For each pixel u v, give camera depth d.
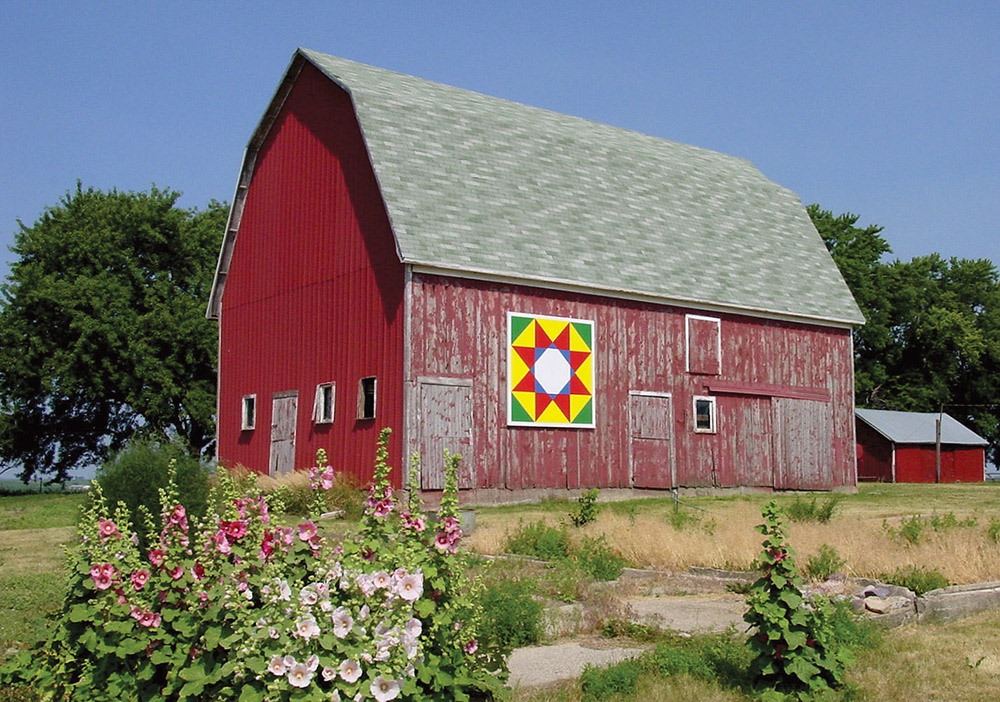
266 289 31.81
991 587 13.05
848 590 12.92
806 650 8.79
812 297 34.50
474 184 28.55
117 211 47.75
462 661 7.80
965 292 68.31
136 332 45.16
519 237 27.91
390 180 26.72
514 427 26.64
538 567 15.17
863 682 9.12
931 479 52.69
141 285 46.94
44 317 45.00
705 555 15.53
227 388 33.53
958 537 15.96
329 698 6.82
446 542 7.99
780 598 8.84
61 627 8.45
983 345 64.75
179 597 7.89
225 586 7.49
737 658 9.66
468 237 26.72
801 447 33.31
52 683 8.42
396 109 28.92
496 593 11.34
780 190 39.19
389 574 7.43
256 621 7.09
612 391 28.75
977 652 10.21
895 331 65.88
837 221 63.31
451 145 29.23
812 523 18.64
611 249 29.94
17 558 16.97
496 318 26.64
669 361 30.20
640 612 12.43
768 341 32.91
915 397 64.19
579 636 11.19
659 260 30.98
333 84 29.61
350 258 27.86
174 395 45.78
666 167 35.66
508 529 18.80
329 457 27.70
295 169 30.94
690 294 30.53
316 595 7.12
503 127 31.48
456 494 8.16
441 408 25.44
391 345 25.75
